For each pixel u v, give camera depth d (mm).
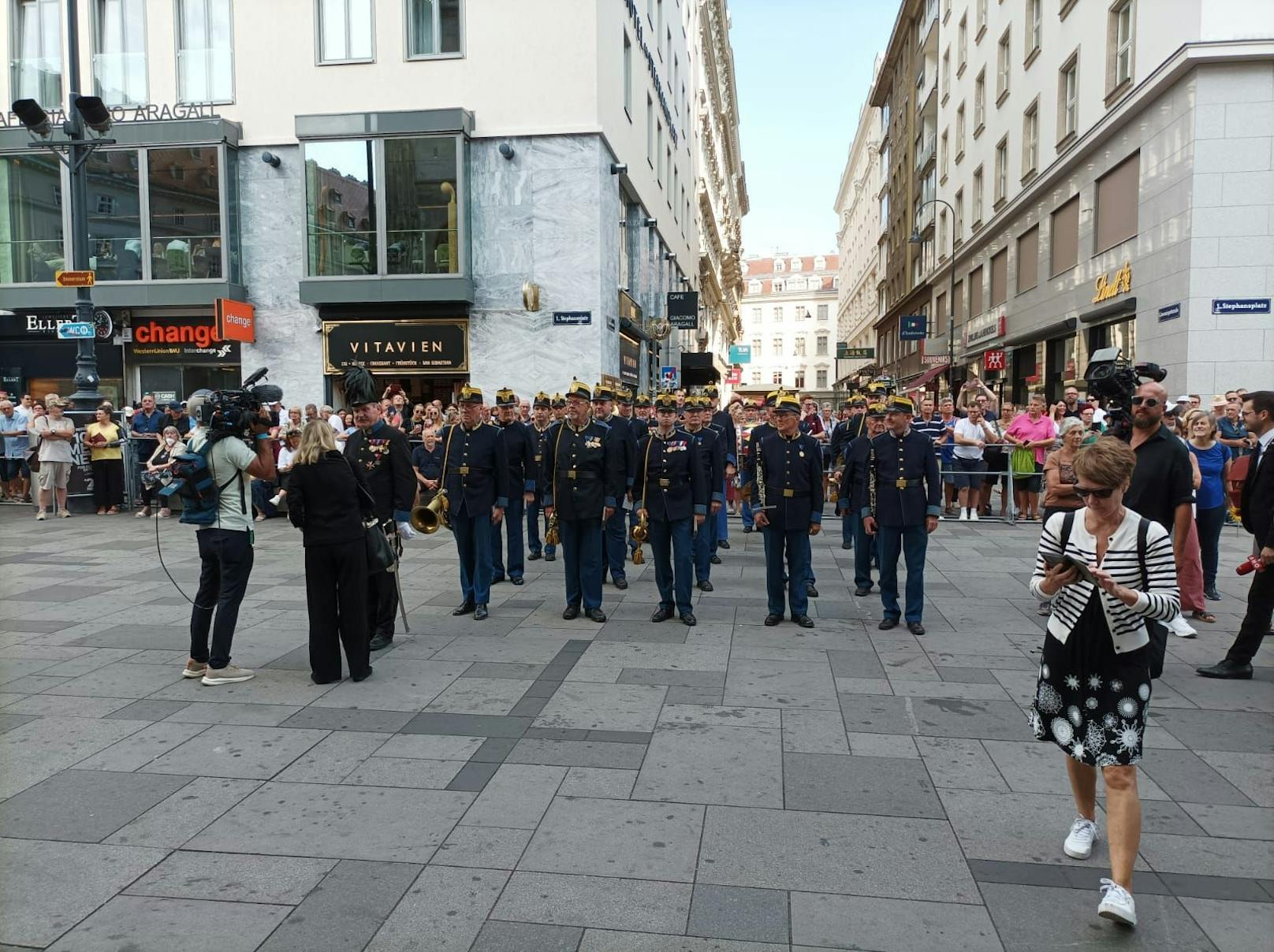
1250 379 14703
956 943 2875
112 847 3521
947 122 36188
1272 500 5562
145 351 18328
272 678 5742
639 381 22906
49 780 4152
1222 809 3812
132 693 5430
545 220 17047
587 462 7215
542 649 6430
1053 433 12742
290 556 10562
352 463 5781
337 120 16969
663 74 27703
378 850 3486
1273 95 14438
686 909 3066
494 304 17188
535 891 3189
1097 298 19156
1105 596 3158
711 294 50469
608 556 8891
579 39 16859
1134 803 3061
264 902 3129
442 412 15453
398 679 5719
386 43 17266
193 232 17609
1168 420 8445
